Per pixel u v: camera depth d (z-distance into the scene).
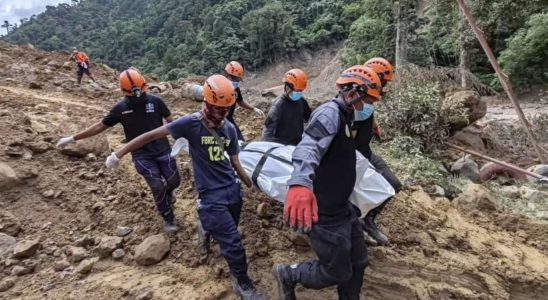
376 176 3.51
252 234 4.27
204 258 3.93
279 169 3.55
